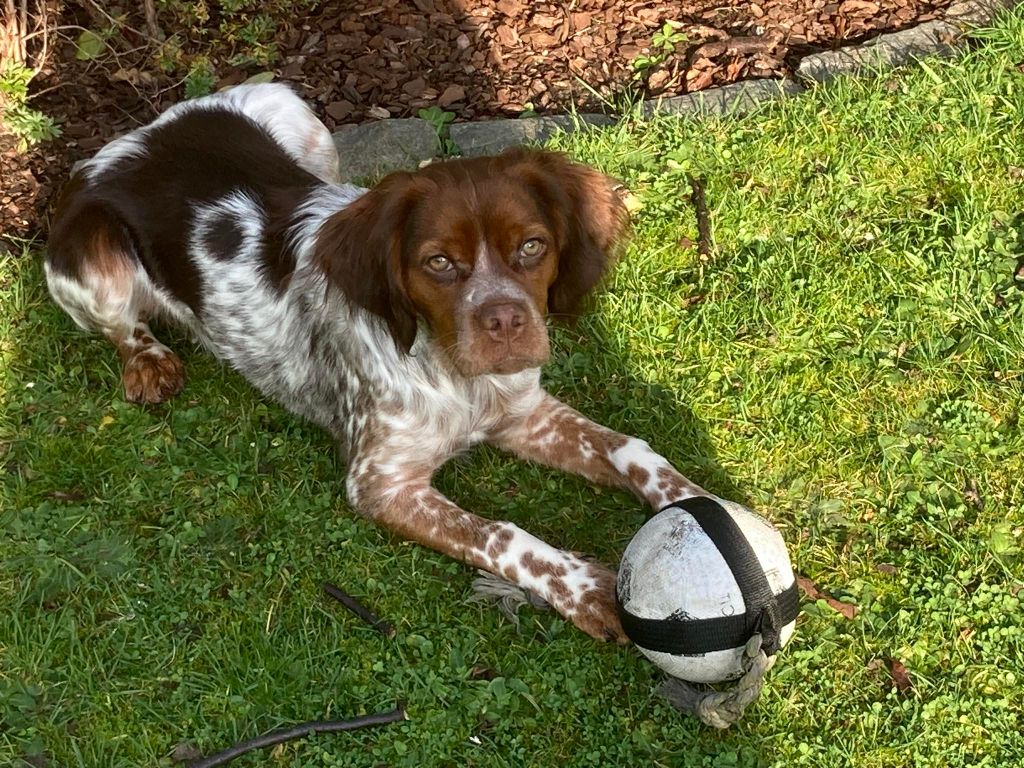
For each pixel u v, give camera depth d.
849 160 1.33
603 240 1.00
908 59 1.49
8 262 1.26
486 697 0.90
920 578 0.97
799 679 0.92
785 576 0.85
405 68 1.54
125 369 1.15
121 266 1.15
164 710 0.91
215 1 1.58
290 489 1.06
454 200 0.91
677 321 1.19
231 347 1.15
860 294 1.19
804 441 1.08
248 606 0.97
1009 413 1.09
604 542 1.02
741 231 1.27
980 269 1.21
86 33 1.41
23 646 0.94
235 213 1.12
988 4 1.56
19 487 1.06
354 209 0.96
